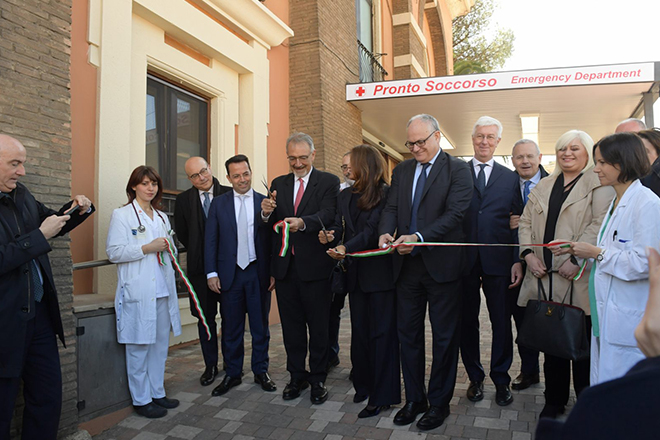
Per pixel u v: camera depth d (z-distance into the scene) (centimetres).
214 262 405
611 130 1210
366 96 898
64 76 322
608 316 235
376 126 1162
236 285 402
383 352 343
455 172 331
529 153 403
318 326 377
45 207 297
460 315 333
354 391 395
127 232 352
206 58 612
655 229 223
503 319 362
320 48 788
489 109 1016
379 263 348
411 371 331
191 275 435
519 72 834
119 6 453
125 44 459
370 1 1230
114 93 446
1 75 285
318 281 376
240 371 409
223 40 609
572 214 312
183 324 562
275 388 400
